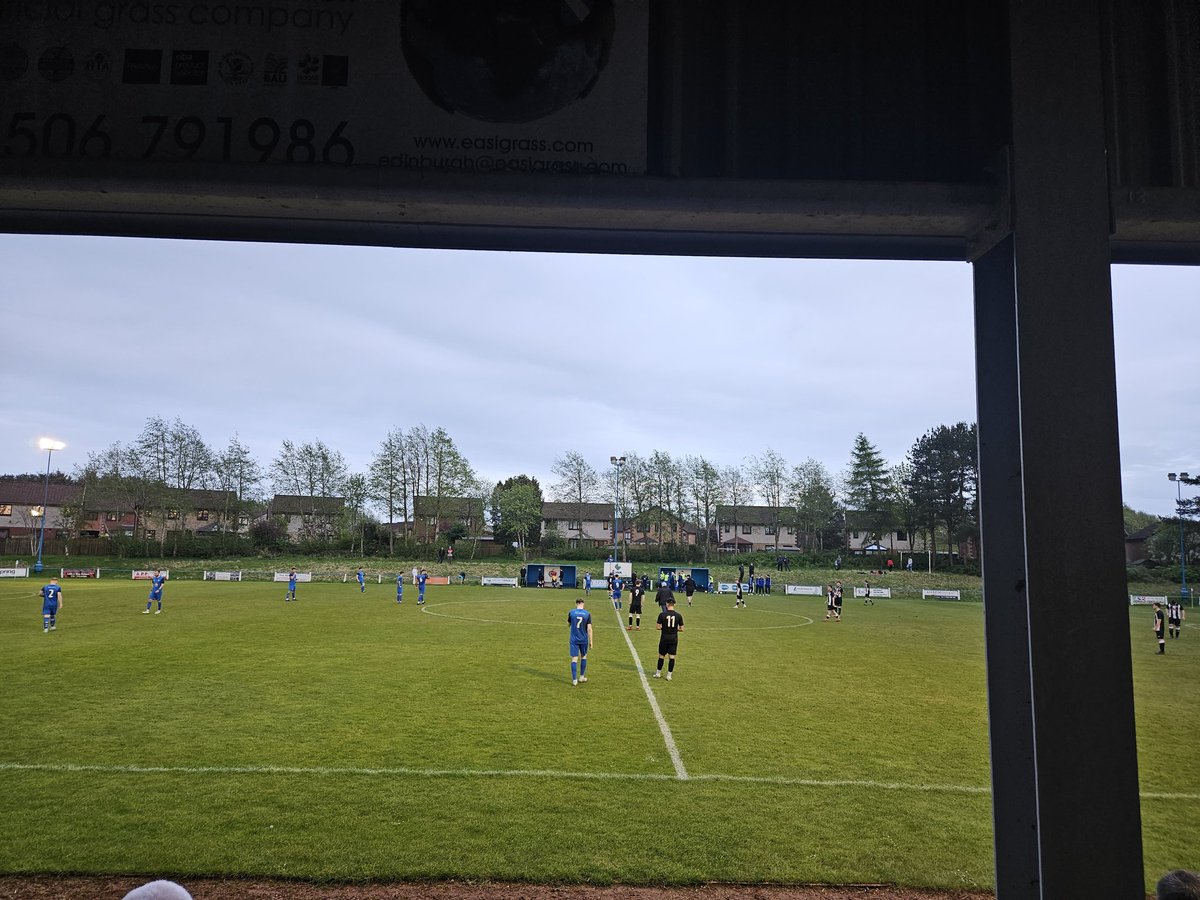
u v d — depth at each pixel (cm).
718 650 2030
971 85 307
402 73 303
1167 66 310
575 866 639
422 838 687
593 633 2425
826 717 1202
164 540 7362
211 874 611
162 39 302
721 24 309
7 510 9456
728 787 841
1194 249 356
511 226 331
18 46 300
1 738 998
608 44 306
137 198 303
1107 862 242
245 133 298
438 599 3862
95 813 732
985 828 734
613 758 938
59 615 2659
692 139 302
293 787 813
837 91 306
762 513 10406
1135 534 9588
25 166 290
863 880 625
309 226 335
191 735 1015
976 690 1465
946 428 7750
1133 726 251
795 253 342
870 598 4991
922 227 317
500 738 1020
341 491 8438
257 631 2223
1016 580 300
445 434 8319
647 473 8850
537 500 8888
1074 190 281
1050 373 267
